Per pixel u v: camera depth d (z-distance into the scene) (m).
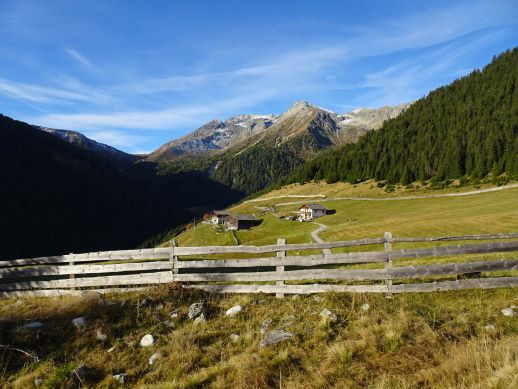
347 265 21.97
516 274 12.61
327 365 8.18
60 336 10.63
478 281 11.60
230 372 8.51
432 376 6.96
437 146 163.12
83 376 9.02
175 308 12.07
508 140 135.00
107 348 10.20
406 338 8.77
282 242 12.98
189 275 13.70
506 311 9.55
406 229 63.59
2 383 9.02
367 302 11.18
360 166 190.75
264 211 161.75
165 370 9.12
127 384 8.80
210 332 10.52
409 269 11.90
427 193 130.50
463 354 7.29
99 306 12.11
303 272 12.73
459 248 11.91
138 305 11.88
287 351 8.88
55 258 15.18
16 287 15.33
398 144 195.50
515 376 5.82
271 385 7.93
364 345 8.62
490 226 54.44
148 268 14.14
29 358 9.77
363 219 108.12
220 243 103.06
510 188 108.69
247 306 11.97
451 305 10.51
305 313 10.98
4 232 170.00
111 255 14.52
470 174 138.25
